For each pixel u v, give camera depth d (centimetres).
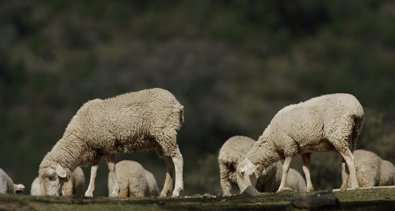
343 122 7050
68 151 7250
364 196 6488
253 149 7431
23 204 5788
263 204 6241
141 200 6378
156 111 7250
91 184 7350
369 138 11344
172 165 7394
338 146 7062
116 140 7256
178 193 7244
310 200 5969
